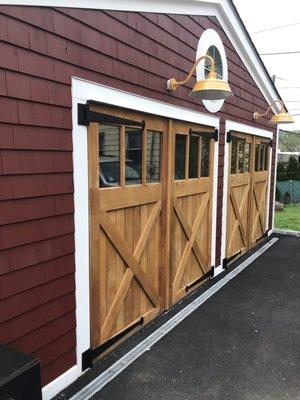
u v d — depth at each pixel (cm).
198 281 473
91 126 270
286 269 562
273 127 738
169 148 373
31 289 237
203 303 428
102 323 305
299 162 1933
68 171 254
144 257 356
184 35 383
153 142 354
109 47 279
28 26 216
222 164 513
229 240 571
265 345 335
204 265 488
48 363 254
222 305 423
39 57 224
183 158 411
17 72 212
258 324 377
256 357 315
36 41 221
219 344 335
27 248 231
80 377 281
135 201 329
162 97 353
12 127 213
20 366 155
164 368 296
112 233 304
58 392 263
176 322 377
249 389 271
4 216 214
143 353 317
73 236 264
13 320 227
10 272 222
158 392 267
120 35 290
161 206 372
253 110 614
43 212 238
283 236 792
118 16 286
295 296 455
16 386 149
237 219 593
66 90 245
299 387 274
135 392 266
